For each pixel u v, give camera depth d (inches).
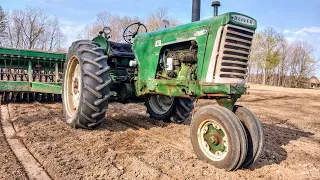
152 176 104.9
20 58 267.7
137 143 147.4
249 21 132.9
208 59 132.4
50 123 184.7
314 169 125.2
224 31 127.3
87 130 170.2
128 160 120.9
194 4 183.8
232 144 110.6
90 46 174.1
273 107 370.6
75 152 129.1
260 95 566.3
